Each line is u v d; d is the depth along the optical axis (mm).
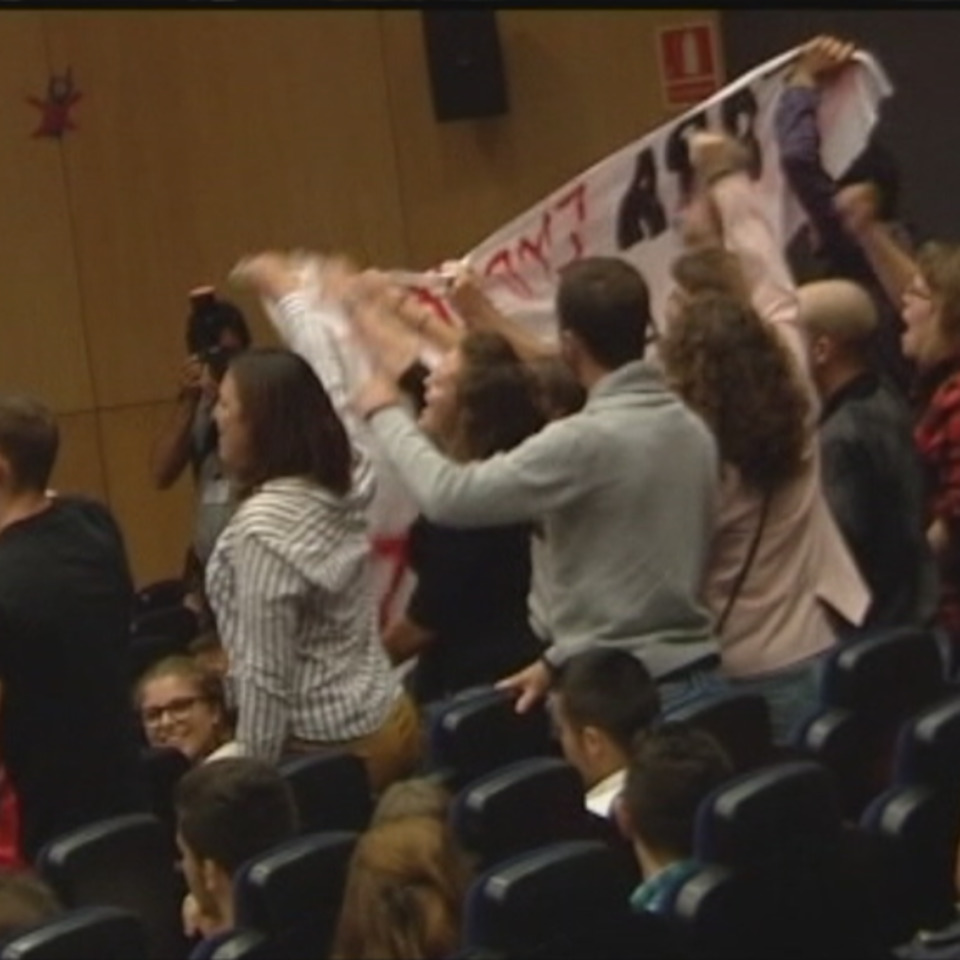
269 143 30953
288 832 12969
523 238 19297
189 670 17672
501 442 15891
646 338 15086
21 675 14727
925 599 17031
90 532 15047
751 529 15531
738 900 11547
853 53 19375
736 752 13961
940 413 16969
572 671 14094
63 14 30312
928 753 13141
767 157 19391
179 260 30781
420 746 15602
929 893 13109
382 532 17922
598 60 31141
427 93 31156
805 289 16984
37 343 30266
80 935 10602
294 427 14898
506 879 10672
